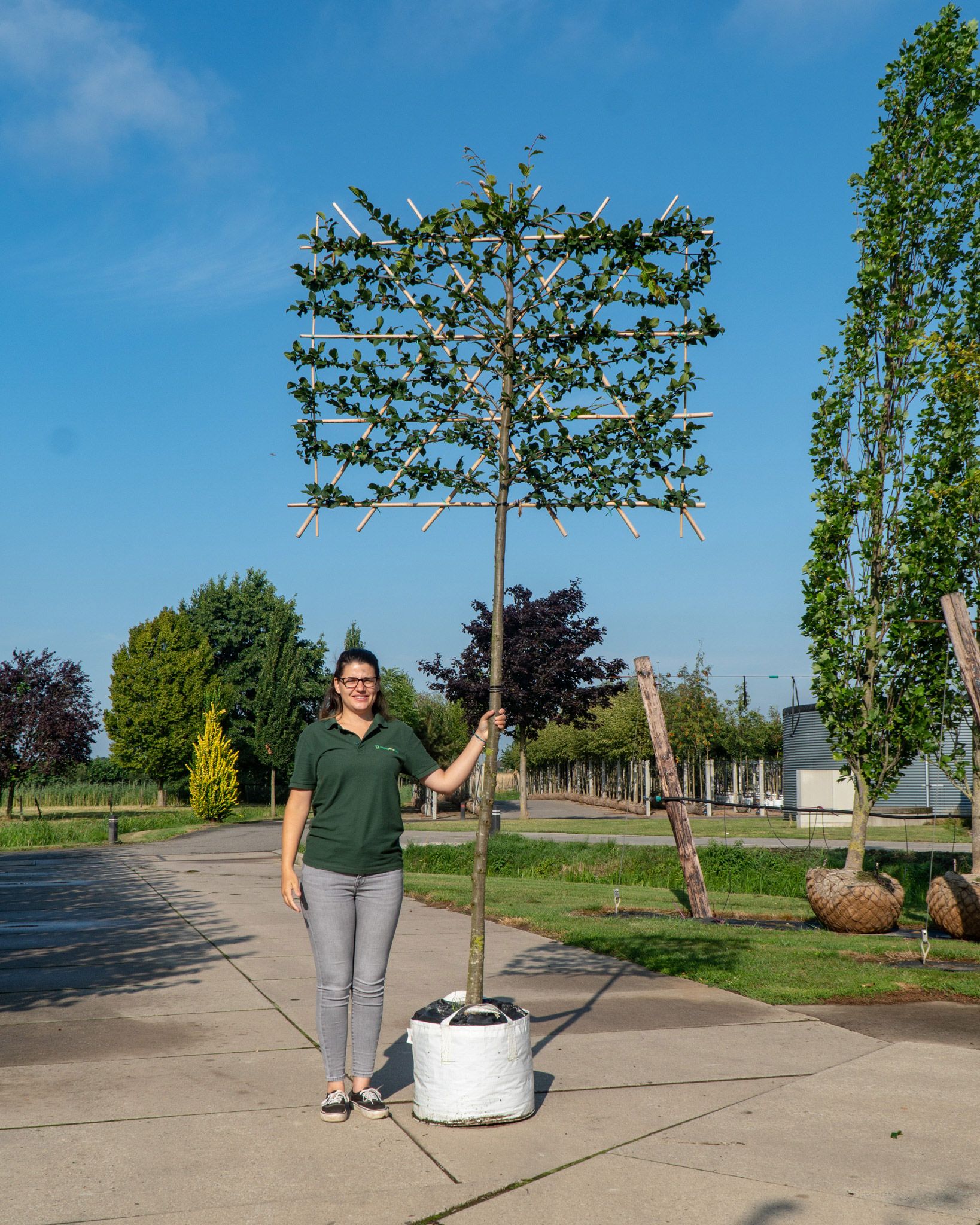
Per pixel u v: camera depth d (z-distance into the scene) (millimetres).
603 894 12672
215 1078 4727
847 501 10047
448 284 5129
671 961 7613
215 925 9930
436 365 5141
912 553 9672
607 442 5195
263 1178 3523
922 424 9797
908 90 10008
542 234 5125
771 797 36062
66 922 10281
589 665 31797
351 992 4375
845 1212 3244
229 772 37188
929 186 9766
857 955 8047
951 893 9289
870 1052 5188
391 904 4391
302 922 10141
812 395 10266
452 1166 3648
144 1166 3633
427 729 40156
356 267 5090
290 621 52594
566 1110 4277
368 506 5367
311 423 5227
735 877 14625
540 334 5105
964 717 10156
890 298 10008
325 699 4562
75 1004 6352
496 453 5156
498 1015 4203
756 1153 3764
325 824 4348
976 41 9703
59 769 40938
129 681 51094
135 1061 5031
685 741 35312
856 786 10258
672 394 5176
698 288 5211
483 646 32188
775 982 6918
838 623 10086
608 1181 3502
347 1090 4449
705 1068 4902
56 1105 4320
